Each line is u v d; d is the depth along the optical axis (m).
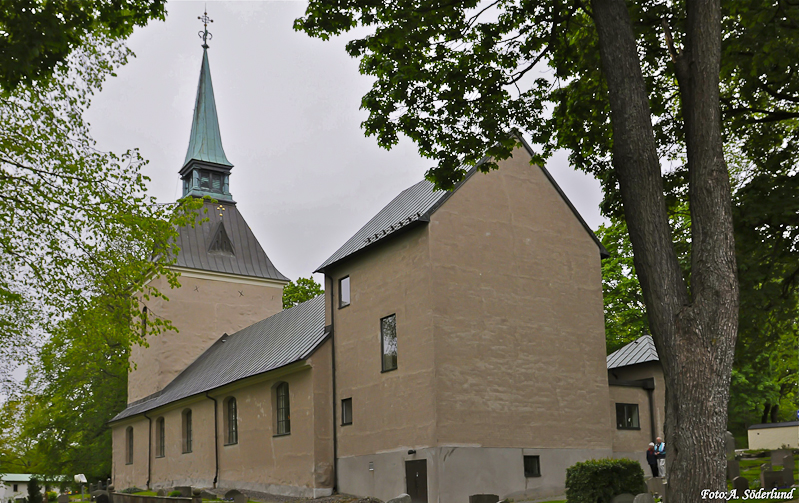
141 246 16.31
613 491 15.78
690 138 9.84
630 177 9.97
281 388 27.75
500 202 24.16
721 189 9.52
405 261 23.09
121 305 16.73
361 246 24.94
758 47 15.09
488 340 22.59
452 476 20.72
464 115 14.77
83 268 16.02
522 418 22.62
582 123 15.79
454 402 21.34
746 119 17.52
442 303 21.94
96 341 17.22
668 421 9.19
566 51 15.03
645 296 9.70
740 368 18.55
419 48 13.99
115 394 49.59
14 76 11.54
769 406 47.06
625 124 10.09
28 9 11.24
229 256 42.78
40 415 47.03
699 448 8.75
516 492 21.83
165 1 12.73
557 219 25.53
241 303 42.41
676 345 9.20
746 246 17.52
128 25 12.94
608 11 10.46
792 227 17.50
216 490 29.81
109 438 49.81
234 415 30.81
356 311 25.22
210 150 44.84
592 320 25.41
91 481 53.50
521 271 24.03
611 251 39.78
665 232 9.73
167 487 35.53
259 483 27.80
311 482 24.73
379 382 23.53
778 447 34.66
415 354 22.12
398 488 22.05
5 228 15.75
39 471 50.69
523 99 15.28
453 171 15.02
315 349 25.62
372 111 14.77
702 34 9.91
